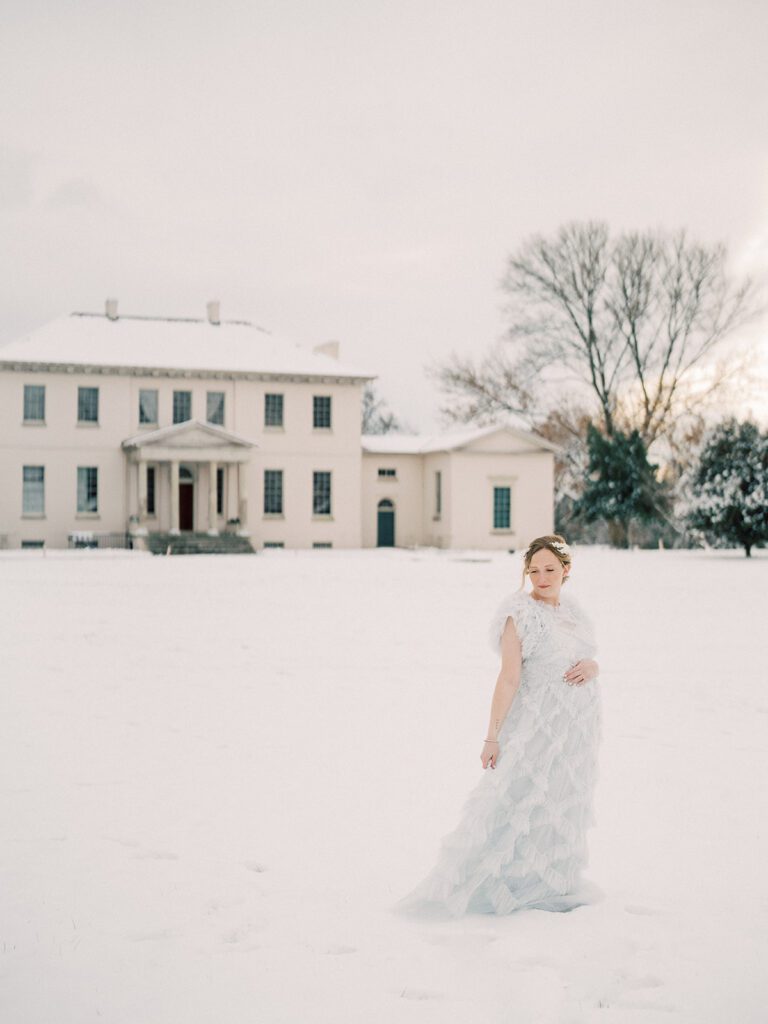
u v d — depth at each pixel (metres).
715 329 59.25
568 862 5.33
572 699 5.33
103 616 20.22
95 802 7.32
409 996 4.27
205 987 4.37
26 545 53.19
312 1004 4.20
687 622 19.44
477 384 65.75
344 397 57.91
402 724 10.01
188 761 8.52
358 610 21.77
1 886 5.66
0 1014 4.13
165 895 5.52
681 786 7.75
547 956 4.63
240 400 56.16
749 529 45.88
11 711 10.60
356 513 58.16
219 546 52.00
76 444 53.69
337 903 5.39
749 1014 4.09
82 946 4.83
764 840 6.45
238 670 13.41
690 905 5.31
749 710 10.79
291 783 7.84
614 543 58.34
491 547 58.12
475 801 5.29
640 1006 4.17
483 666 13.80
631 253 59.00
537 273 60.75
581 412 67.56
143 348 55.62
